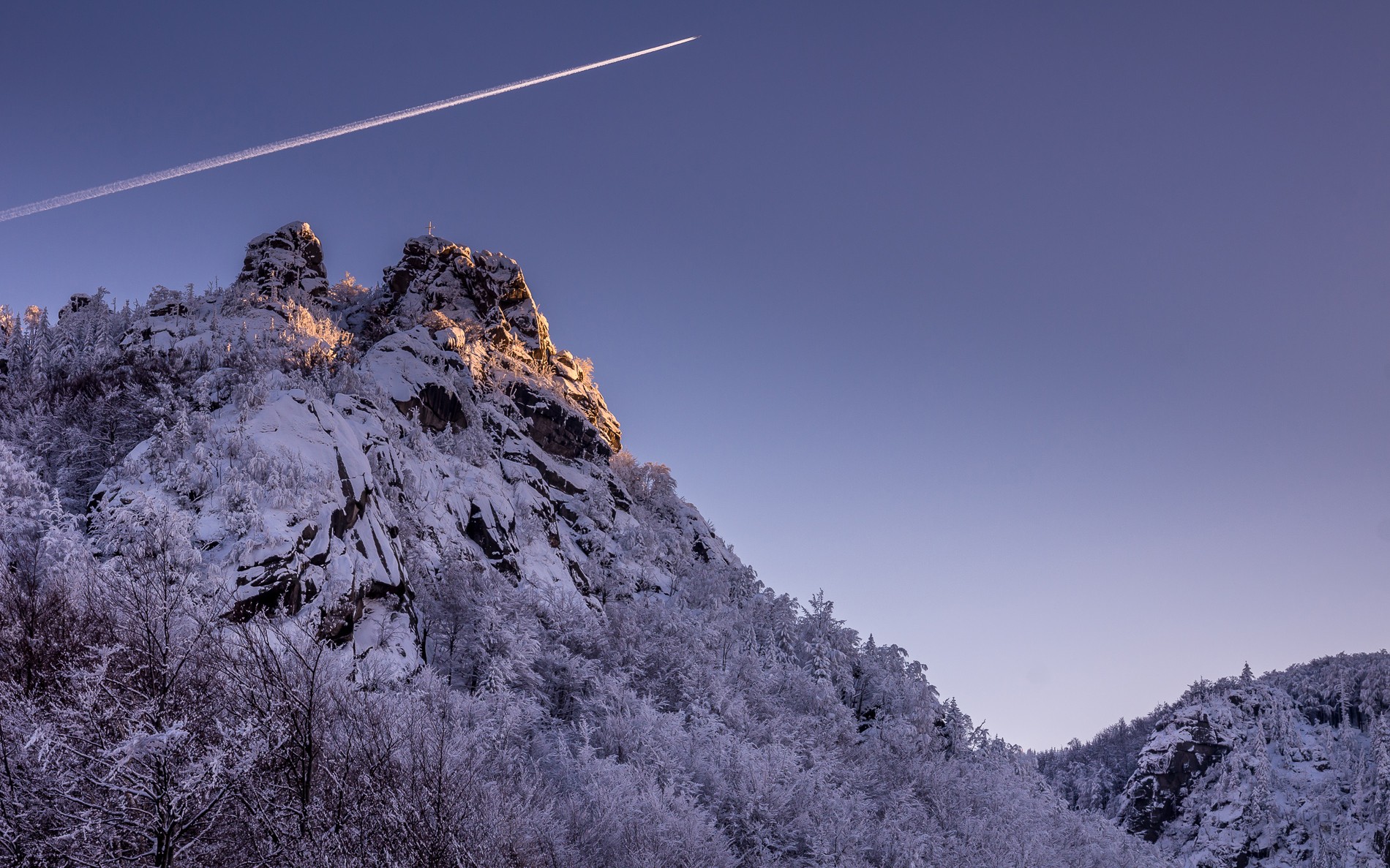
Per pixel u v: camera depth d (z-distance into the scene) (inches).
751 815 1482.5
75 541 1254.3
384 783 594.2
